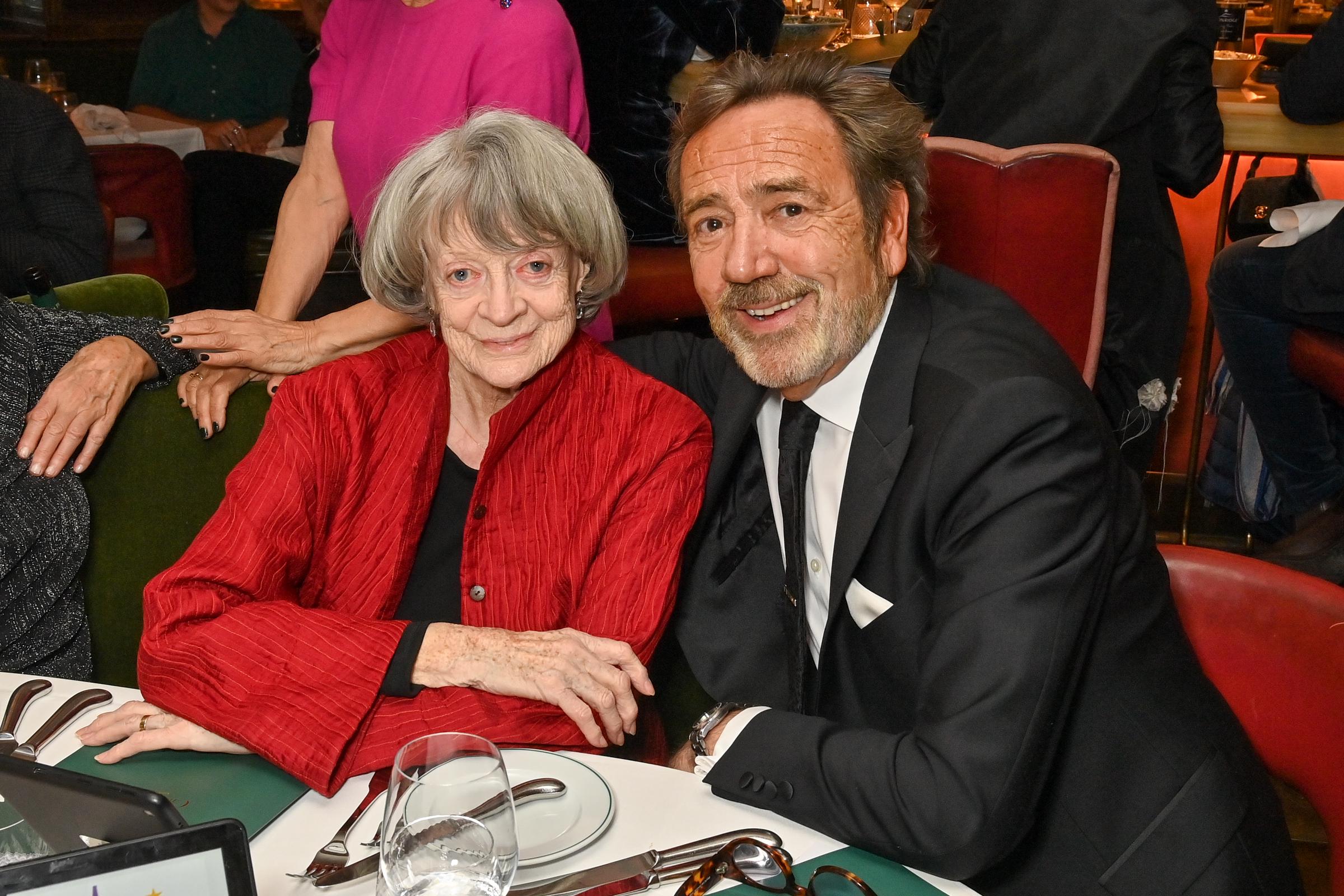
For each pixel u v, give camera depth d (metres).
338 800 1.08
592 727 1.26
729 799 1.11
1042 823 1.26
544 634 1.29
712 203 1.33
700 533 1.55
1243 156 3.27
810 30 3.39
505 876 0.88
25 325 1.68
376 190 1.88
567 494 1.47
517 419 1.43
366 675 1.23
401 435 1.47
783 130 1.29
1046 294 2.35
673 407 1.51
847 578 1.32
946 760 1.10
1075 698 1.27
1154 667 1.29
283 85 4.68
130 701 1.23
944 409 1.24
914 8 3.67
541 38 1.78
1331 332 2.51
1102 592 1.22
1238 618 1.35
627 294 2.91
